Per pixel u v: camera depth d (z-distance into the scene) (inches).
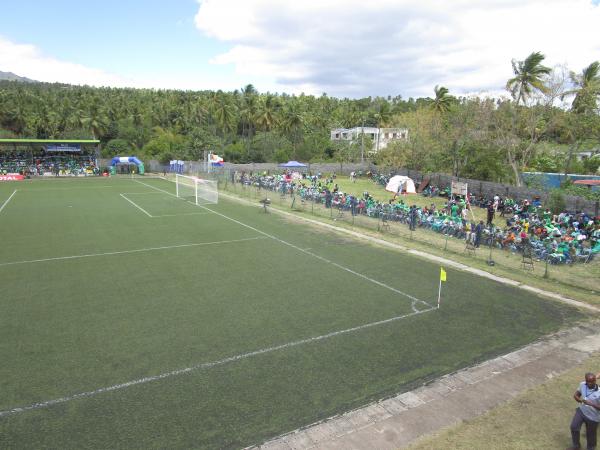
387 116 3176.7
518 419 336.5
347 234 1017.5
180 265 739.4
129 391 366.0
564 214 1102.4
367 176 2509.8
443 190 1770.4
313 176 2257.6
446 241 871.7
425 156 2217.0
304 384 380.2
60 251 824.3
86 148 2952.8
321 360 423.5
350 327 500.7
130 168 2829.7
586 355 446.6
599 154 2071.9
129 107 4136.3
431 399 362.3
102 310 540.7
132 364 410.3
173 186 2065.7
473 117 1854.1
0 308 543.8
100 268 717.3
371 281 669.3
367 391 371.2
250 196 1675.7
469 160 1857.8
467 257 820.6
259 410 341.7
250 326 498.6
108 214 1247.5
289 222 1161.4
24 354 427.8
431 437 314.2
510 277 701.3
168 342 455.8
